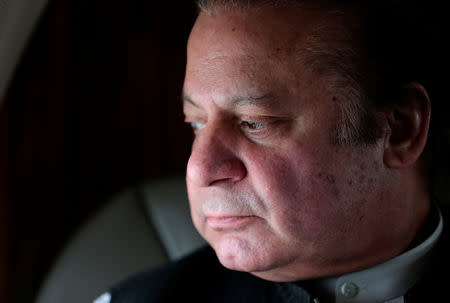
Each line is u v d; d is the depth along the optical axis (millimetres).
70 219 1431
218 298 815
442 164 764
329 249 625
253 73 594
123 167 1489
